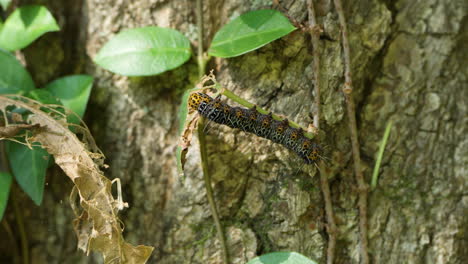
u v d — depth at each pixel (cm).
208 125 40
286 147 40
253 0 40
